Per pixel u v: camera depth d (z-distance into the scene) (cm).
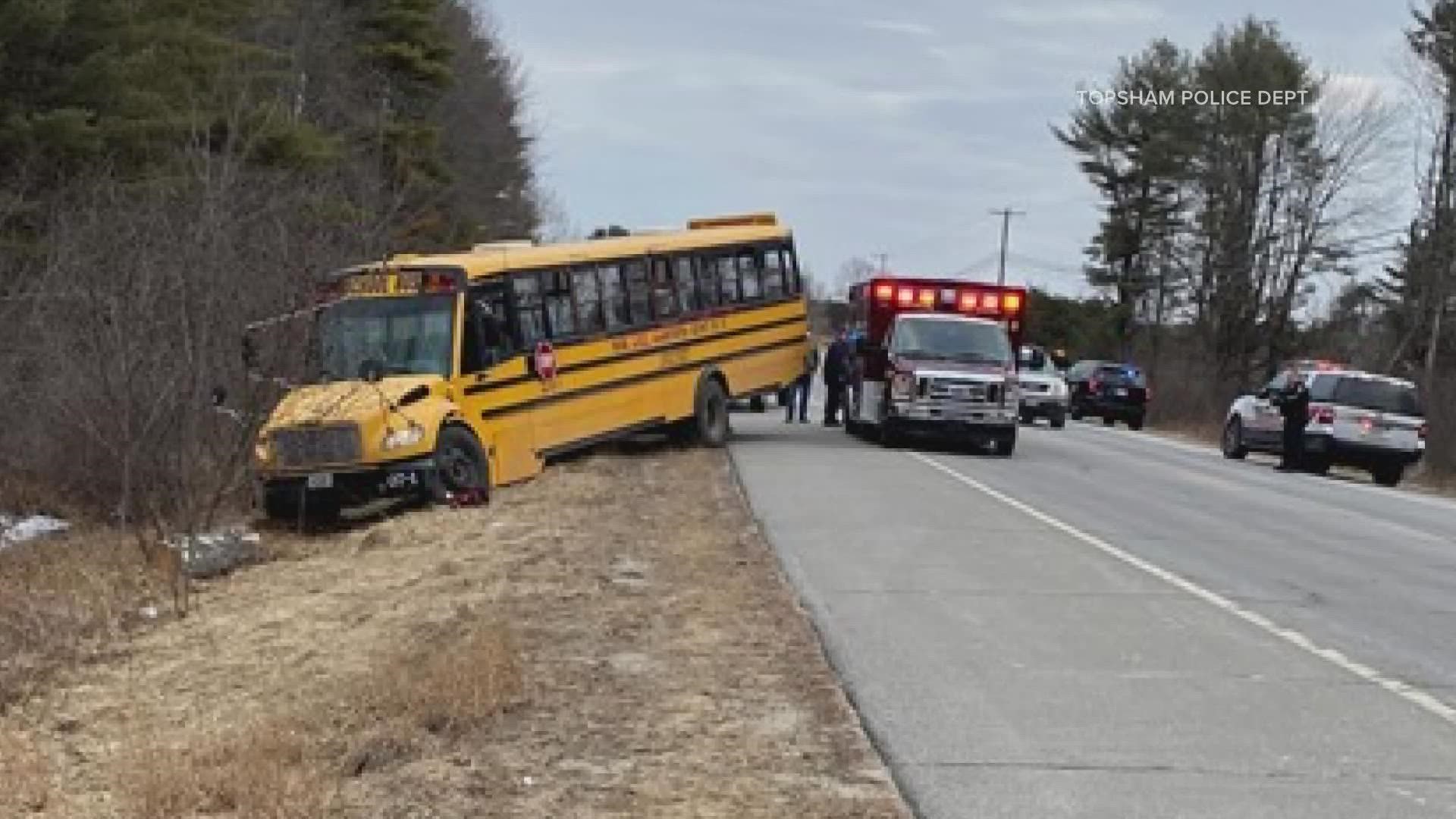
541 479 1795
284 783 654
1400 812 629
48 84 2002
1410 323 5025
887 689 809
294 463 1524
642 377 2055
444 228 3794
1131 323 7275
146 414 1392
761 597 1055
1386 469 2775
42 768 727
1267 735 743
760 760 678
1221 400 5247
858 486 1800
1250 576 1262
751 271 2362
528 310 1809
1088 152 7431
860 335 2745
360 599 1125
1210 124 6347
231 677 924
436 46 4244
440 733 724
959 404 2388
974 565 1240
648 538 1333
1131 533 1505
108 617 1127
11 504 1488
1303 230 5934
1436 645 991
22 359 1514
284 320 1509
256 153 2300
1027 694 808
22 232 1861
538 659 854
